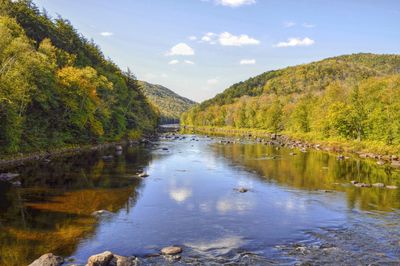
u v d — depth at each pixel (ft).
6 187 122.11
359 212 100.07
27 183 129.49
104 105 325.83
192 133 588.50
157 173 161.07
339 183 142.20
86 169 165.89
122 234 79.15
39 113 229.25
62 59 320.29
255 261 66.13
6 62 193.67
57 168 166.09
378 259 67.67
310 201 112.16
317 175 160.66
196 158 220.84
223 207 103.81
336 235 81.05
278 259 67.21
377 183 137.80
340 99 428.97
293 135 460.55
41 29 384.47
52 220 87.92
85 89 268.62
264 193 122.72
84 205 102.42
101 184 132.26
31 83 207.00
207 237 78.48
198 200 111.86
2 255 65.98
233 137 470.39
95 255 60.80
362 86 468.34
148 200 110.42
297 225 88.02
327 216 96.02
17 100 196.65
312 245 74.69
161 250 70.08
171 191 123.44
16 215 91.20
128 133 392.88
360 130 336.70
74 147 255.70
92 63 447.83
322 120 386.11
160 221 89.35
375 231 84.07
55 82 239.30
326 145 327.88
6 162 173.68
